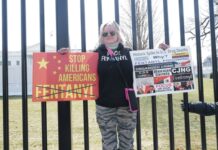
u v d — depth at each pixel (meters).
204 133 4.09
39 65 3.89
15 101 17.67
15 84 20.52
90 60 3.95
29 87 18.94
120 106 3.85
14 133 8.20
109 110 3.88
